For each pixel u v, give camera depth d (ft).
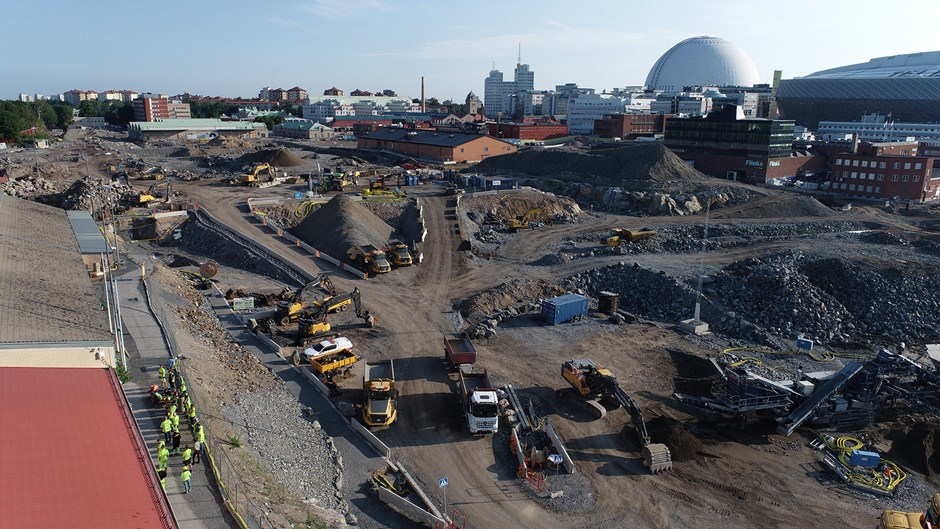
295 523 86.99
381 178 365.61
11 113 637.71
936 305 195.21
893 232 268.62
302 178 403.34
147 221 287.48
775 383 137.49
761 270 212.02
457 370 156.35
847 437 134.51
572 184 375.45
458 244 264.11
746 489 116.47
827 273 209.36
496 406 126.11
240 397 127.13
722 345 180.96
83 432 81.56
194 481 88.28
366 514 102.37
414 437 128.06
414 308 198.80
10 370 97.40
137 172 410.31
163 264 227.81
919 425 130.82
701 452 128.26
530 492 112.68
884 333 187.93
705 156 434.71
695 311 194.80
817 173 428.97
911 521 96.37
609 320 197.06
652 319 205.36
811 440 134.21
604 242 270.05
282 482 100.01
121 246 258.57
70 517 63.72
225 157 518.37
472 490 112.37
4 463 71.36
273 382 142.82
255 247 251.60
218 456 95.20
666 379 160.25
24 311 111.65
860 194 367.25
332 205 273.54
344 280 222.28
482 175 431.43
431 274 231.91
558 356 170.09
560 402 145.38
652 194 341.41
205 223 280.72
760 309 198.18
